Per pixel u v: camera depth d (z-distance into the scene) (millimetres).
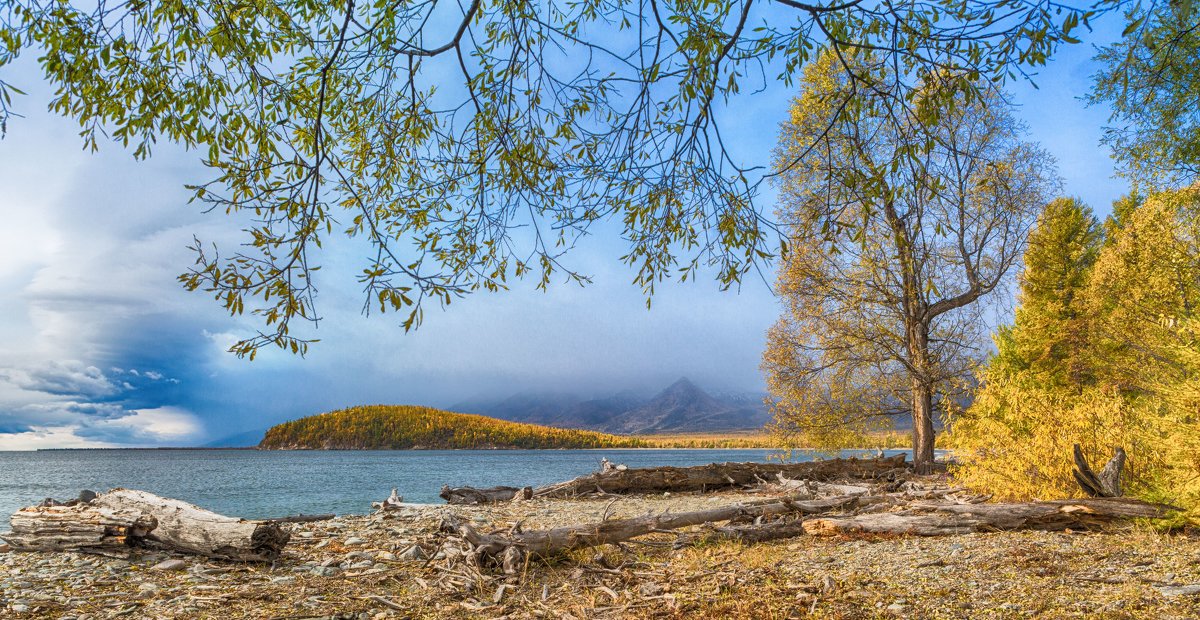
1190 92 8750
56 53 4734
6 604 6133
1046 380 19250
